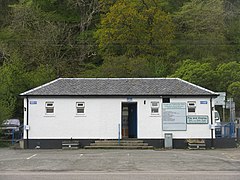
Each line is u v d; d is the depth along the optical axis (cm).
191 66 5188
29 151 3197
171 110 3512
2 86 4194
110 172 2025
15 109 4547
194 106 3519
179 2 7106
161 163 2361
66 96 3516
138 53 5944
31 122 3500
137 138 3500
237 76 5191
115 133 3509
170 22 6131
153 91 3547
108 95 3512
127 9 5931
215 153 2989
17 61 4819
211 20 6391
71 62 6141
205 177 1805
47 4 6825
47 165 2295
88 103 3531
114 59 5456
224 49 6328
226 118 4894
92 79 3775
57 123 3506
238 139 3938
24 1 6662
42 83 4656
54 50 5934
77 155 2811
